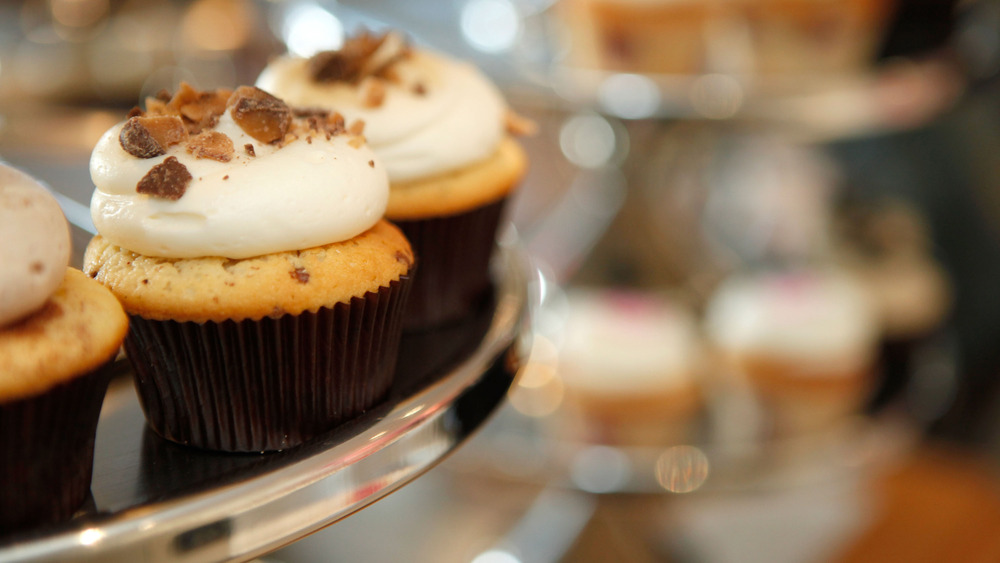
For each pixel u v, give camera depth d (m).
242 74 0.85
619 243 0.71
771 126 0.68
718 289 0.77
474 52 0.68
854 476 0.67
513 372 0.47
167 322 0.43
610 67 0.72
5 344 0.39
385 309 0.45
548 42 0.75
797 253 0.78
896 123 0.69
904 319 0.77
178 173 0.42
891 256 0.79
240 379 0.44
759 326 0.68
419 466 0.42
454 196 0.50
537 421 0.65
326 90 0.50
